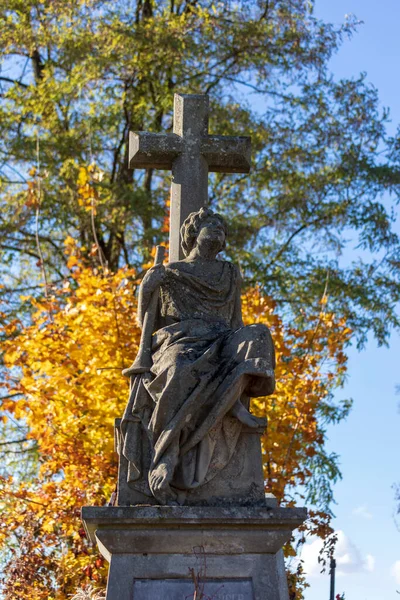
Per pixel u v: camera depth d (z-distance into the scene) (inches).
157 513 254.2
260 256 729.6
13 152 716.0
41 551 496.1
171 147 324.5
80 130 730.8
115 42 711.1
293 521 257.0
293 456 507.5
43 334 490.6
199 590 251.1
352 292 709.9
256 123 752.3
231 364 269.6
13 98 741.9
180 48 723.4
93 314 495.5
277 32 757.3
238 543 257.0
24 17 742.5
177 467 263.6
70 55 718.5
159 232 697.6
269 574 255.9
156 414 264.1
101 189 679.1
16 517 491.2
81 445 488.4
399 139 764.6
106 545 255.3
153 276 287.0
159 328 287.6
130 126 764.6
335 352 516.1
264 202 753.0
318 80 767.7
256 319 513.7
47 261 739.4
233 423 267.9
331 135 744.3
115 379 488.4
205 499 262.5
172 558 255.8
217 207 747.4
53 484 491.2
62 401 484.1
